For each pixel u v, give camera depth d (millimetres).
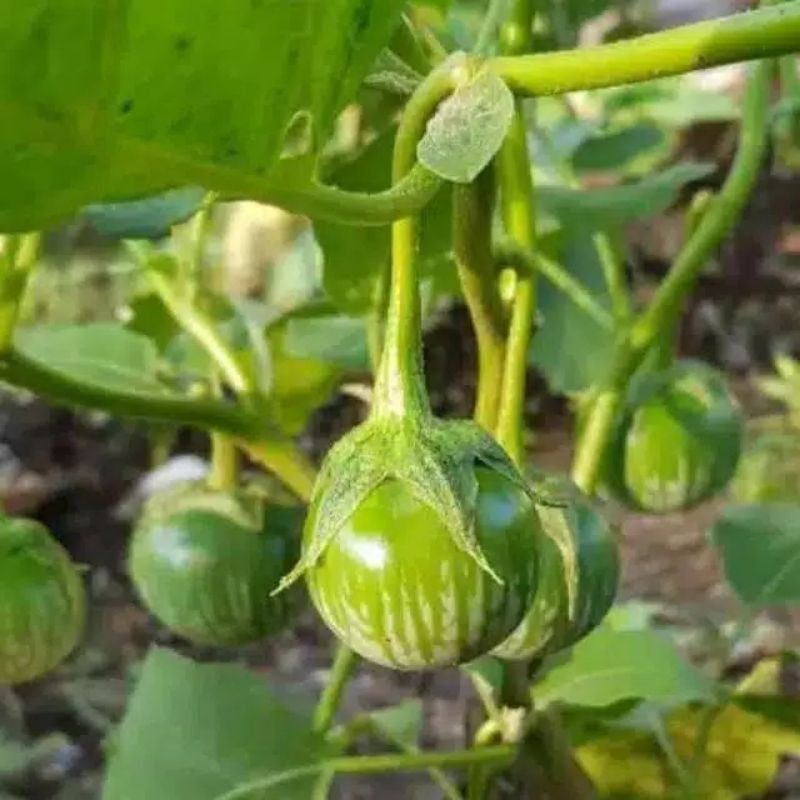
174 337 425
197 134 195
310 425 945
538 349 457
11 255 305
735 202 360
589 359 453
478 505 242
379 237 360
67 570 352
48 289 935
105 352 411
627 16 694
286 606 370
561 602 303
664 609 798
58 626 347
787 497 872
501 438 294
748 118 362
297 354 419
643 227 995
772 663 489
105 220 317
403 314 240
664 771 482
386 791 727
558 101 619
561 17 432
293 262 665
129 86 187
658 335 371
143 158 193
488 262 281
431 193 214
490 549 241
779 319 1091
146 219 316
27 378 317
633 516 935
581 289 410
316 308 421
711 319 1099
